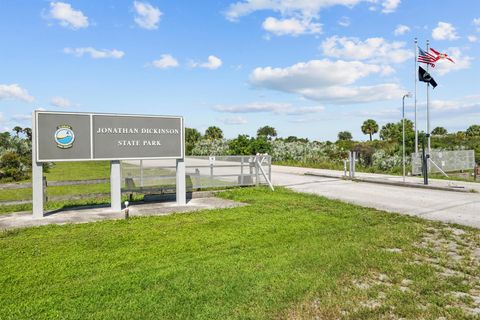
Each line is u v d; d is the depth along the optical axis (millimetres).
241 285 4984
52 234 7965
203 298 4609
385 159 26922
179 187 12117
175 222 9156
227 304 4426
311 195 13984
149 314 4195
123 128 11109
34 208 9953
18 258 6270
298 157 36156
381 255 6309
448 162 25609
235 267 5723
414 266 5777
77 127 10469
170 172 17016
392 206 11688
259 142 39594
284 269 5613
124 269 5719
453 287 4957
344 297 4613
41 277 5375
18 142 29375
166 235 7828
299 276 5305
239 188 15766
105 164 35344
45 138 10078
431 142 37750
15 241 7371
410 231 8133
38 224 9117
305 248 6758
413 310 4230
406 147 30188
